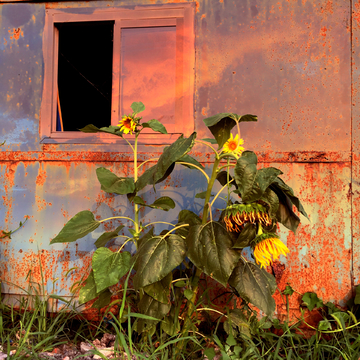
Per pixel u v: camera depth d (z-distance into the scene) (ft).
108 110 7.62
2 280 6.57
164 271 4.10
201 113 6.47
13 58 6.90
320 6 6.27
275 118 6.30
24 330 5.52
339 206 6.07
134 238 5.08
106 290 5.07
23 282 6.57
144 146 6.54
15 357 4.64
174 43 6.75
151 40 6.82
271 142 6.29
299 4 6.31
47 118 6.77
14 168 6.75
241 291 4.27
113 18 6.77
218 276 3.98
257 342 5.41
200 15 6.52
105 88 7.62
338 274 6.00
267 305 4.22
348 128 6.14
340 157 6.08
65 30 7.30
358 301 5.63
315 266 6.06
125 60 6.89
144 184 4.73
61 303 6.46
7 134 6.83
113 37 6.85
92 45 7.54
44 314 5.74
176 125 6.58
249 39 6.40
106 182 4.89
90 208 6.57
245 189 3.62
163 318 4.69
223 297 6.04
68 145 6.65
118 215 6.51
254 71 6.38
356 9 6.19
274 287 4.45
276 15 6.36
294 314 6.02
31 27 6.89
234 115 4.11
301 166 6.20
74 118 7.65
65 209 6.60
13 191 6.73
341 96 6.18
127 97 6.88
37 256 6.59
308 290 6.03
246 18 6.42
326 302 5.98
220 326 5.92
